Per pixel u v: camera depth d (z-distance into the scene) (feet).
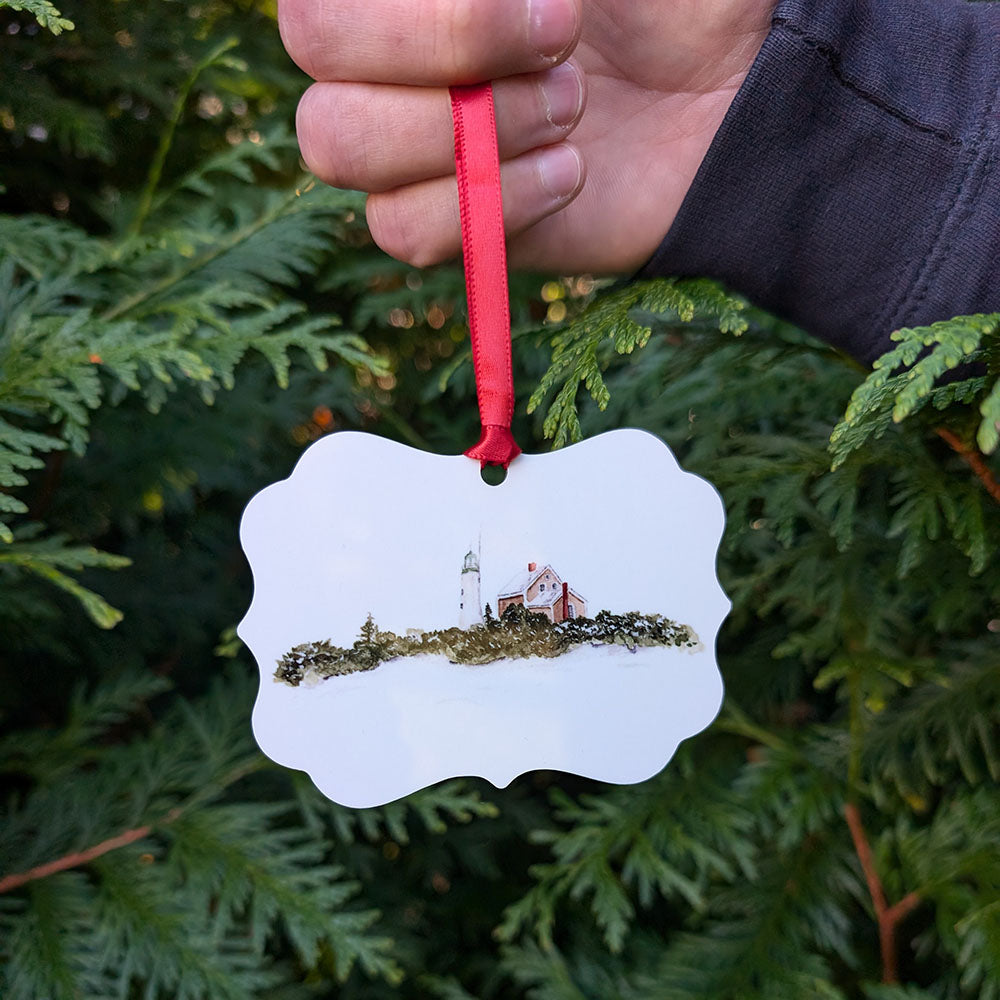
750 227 0.85
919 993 0.88
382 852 1.33
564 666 0.77
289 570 0.76
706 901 1.01
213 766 1.08
